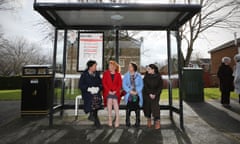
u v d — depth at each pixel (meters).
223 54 24.81
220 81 7.01
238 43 21.28
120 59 7.18
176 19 5.01
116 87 4.63
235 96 9.35
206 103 7.48
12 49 33.28
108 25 5.82
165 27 5.90
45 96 5.72
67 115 5.72
